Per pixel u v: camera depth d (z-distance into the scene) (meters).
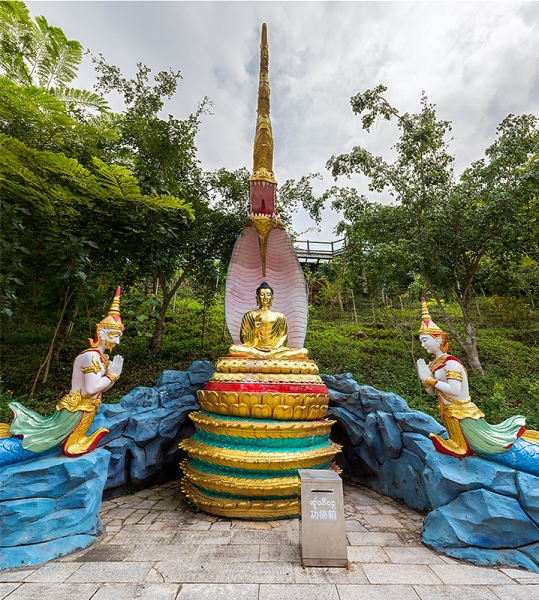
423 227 11.41
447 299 14.02
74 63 9.10
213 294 13.59
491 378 10.49
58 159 6.32
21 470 4.49
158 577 3.91
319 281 23.28
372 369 11.62
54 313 9.49
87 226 8.16
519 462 4.71
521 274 13.84
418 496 5.99
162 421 7.11
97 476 5.06
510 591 3.70
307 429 6.11
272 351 7.44
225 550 4.57
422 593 3.65
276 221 8.39
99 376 5.31
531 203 10.83
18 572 3.99
